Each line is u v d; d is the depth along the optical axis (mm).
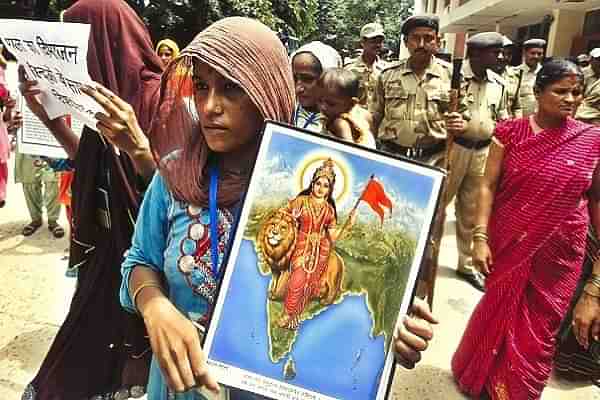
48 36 1517
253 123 1078
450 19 20250
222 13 14414
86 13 1941
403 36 4172
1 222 4871
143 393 2178
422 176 960
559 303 2369
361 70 5973
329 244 958
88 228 2072
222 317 951
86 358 2148
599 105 5848
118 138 1607
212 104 1037
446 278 4316
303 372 943
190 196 1095
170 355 931
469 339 2717
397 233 953
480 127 4098
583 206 2326
